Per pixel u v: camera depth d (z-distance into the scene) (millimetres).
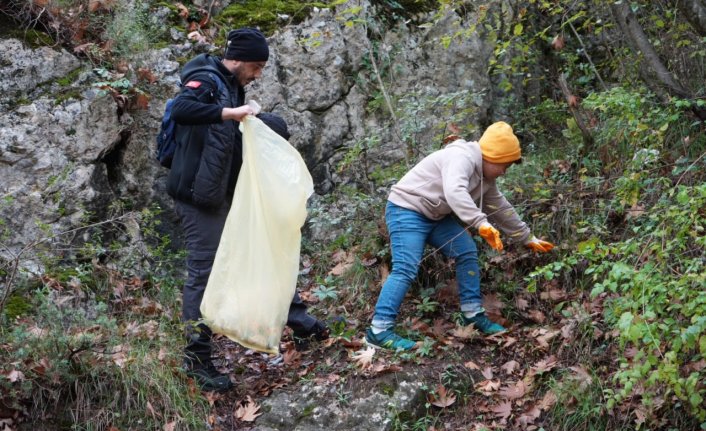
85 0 5152
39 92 4773
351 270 4902
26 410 3623
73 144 4770
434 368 4078
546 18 6281
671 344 3285
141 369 3824
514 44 5879
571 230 4789
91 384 3754
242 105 4074
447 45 4930
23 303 4273
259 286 3850
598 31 5172
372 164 5656
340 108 5672
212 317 3822
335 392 3924
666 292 3209
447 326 4453
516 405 3891
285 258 3936
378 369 3971
